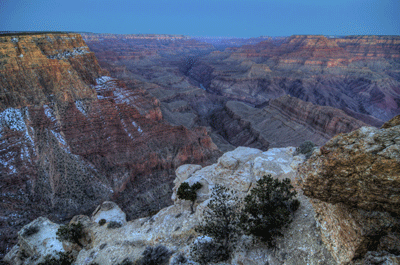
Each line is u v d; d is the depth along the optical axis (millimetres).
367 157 8164
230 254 15617
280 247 13641
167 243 21766
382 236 8938
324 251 11641
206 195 25531
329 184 9555
